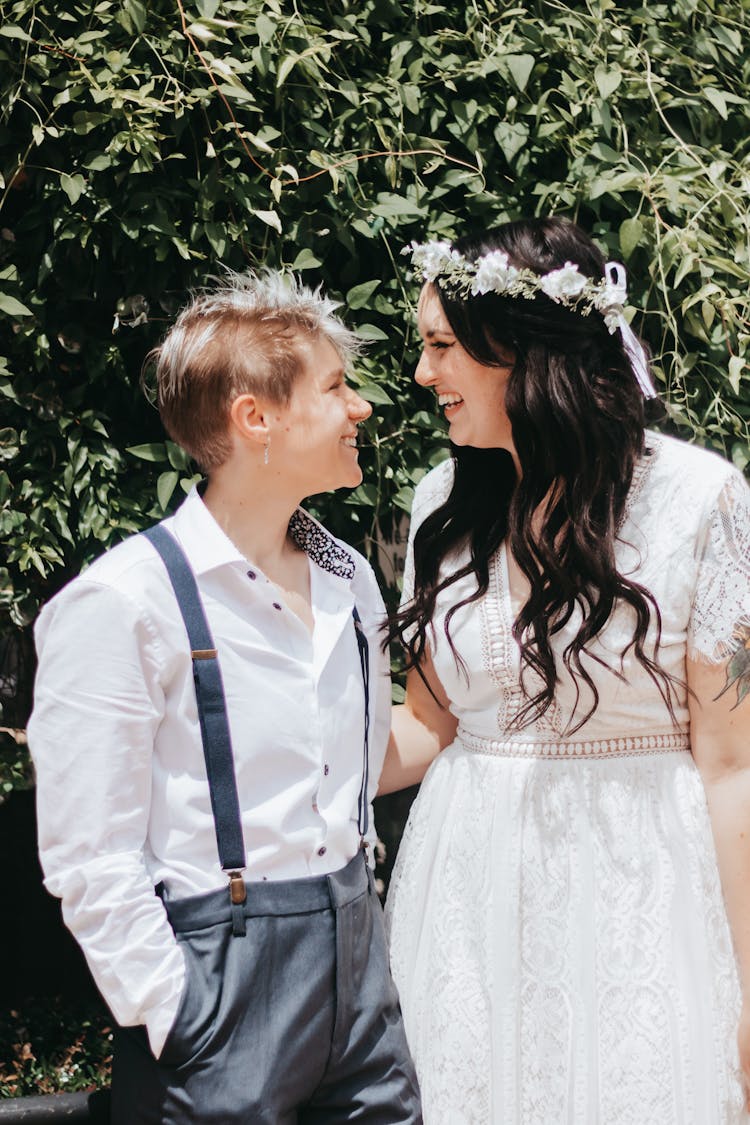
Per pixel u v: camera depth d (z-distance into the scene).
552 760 1.64
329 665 1.55
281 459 1.51
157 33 2.21
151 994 1.37
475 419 1.69
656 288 2.39
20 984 3.66
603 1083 1.55
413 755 1.87
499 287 1.57
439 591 1.75
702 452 1.64
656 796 1.61
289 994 1.43
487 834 1.65
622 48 2.46
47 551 2.35
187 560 1.47
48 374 2.38
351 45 2.37
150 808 1.45
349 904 1.50
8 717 2.85
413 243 1.65
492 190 2.42
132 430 2.44
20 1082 3.36
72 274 2.32
